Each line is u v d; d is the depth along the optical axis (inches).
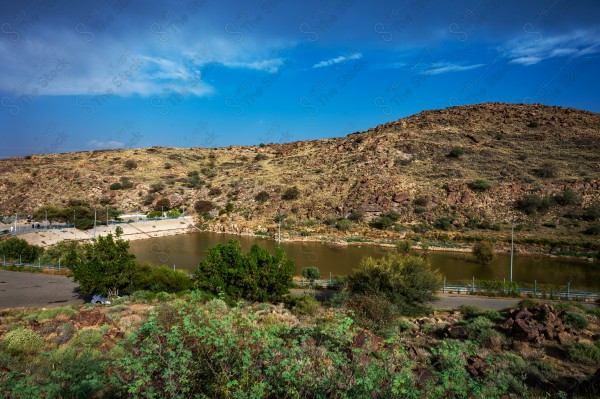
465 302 1062.4
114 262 934.4
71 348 387.5
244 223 2746.1
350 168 3287.4
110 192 3265.3
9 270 1393.9
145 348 241.1
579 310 822.5
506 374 389.7
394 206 2603.3
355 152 3651.6
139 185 3422.7
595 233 2107.5
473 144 3442.4
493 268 1704.0
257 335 256.4
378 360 295.0
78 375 291.1
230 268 909.2
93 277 898.7
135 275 960.3
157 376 242.1
